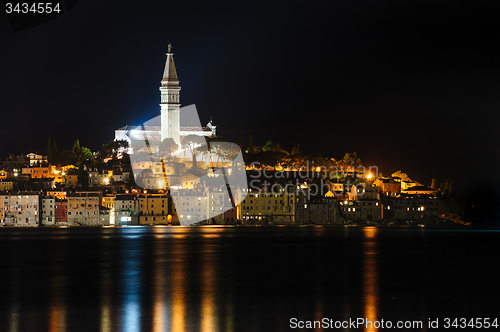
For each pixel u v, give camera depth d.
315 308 158.62
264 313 154.12
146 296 171.12
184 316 151.50
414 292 176.88
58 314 153.38
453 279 196.50
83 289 180.38
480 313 155.38
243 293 174.75
